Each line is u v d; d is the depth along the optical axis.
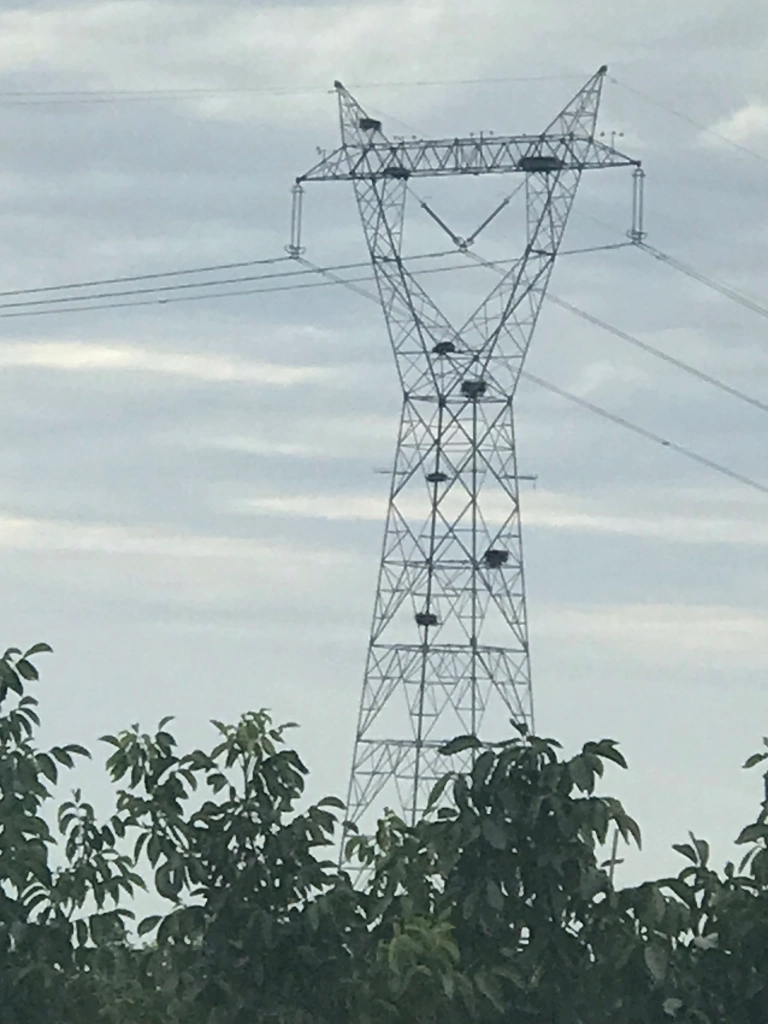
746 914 25.55
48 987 26.69
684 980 25.33
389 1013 25.64
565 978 25.50
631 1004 25.42
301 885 26.45
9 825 27.00
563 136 76.25
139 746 27.12
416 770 77.31
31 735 27.41
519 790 25.50
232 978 26.20
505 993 25.66
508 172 77.06
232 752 26.97
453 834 25.31
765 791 26.02
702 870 25.94
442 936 25.30
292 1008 25.91
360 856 27.75
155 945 28.17
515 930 25.98
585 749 25.30
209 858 26.61
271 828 26.75
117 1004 27.14
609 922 25.42
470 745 25.88
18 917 27.31
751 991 25.17
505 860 25.42
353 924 26.55
